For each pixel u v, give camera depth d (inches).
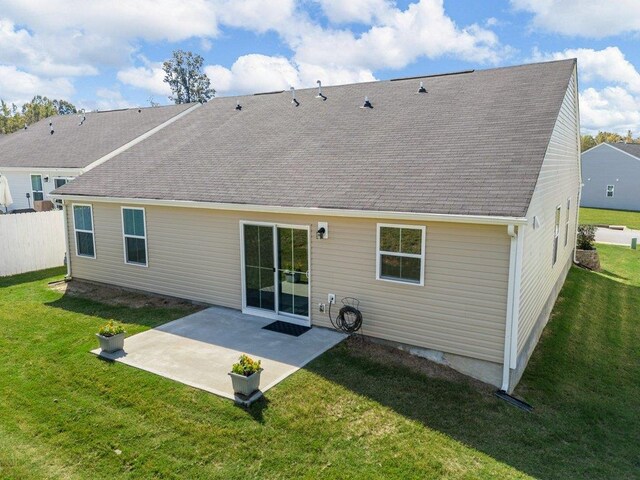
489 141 366.3
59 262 641.6
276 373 301.4
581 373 351.9
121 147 729.6
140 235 483.2
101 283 530.0
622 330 452.8
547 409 289.3
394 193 335.6
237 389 267.4
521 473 220.1
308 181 393.1
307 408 262.4
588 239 741.3
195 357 326.6
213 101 731.4
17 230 590.9
